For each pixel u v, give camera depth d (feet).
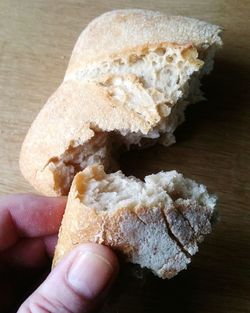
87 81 0.39
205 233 0.32
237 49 0.45
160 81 0.39
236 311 0.39
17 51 0.46
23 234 0.39
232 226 0.41
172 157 0.43
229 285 0.40
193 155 0.43
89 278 0.29
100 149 0.40
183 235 0.31
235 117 0.43
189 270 0.40
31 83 0.45
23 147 0.41
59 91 0.40
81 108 0.38
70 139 0.38
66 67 0.46
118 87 0.39
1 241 0.38
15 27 0.47
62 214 0.38
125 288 0.38
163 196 0.31
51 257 0.40
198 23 0.40
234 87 0.44
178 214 0.31
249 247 0.40
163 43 0.38
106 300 0.35
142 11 0.41
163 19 0.40
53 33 0.47
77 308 0.30
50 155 0.39
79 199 0.31
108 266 0.29
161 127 0.40
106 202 0.31
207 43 0.39
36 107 0.45
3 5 0.48
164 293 0.40
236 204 0.41
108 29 0.40
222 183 0.42
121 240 0.31
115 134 0.41
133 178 0.33
